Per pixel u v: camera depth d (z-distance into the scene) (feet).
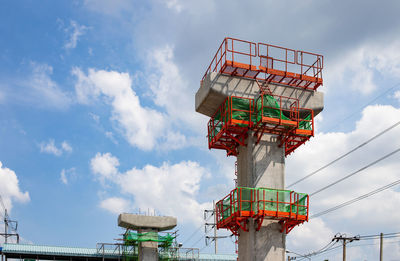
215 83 115.03
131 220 199.62
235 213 109.60
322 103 121.08
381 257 183.83
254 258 109.60
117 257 201.98
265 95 116.06
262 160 115.55
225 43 115.75
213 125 124.06
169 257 205.36
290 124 113.09
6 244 194.80
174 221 204.74
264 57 117.80
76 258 204.23
